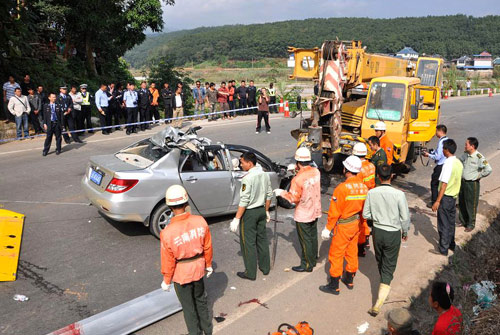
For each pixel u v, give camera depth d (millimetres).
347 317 5105
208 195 7156
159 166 6691
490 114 24453
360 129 10484
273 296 5504
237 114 21344
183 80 23859
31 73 17391
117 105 16188
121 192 6383
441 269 6445
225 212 7492
